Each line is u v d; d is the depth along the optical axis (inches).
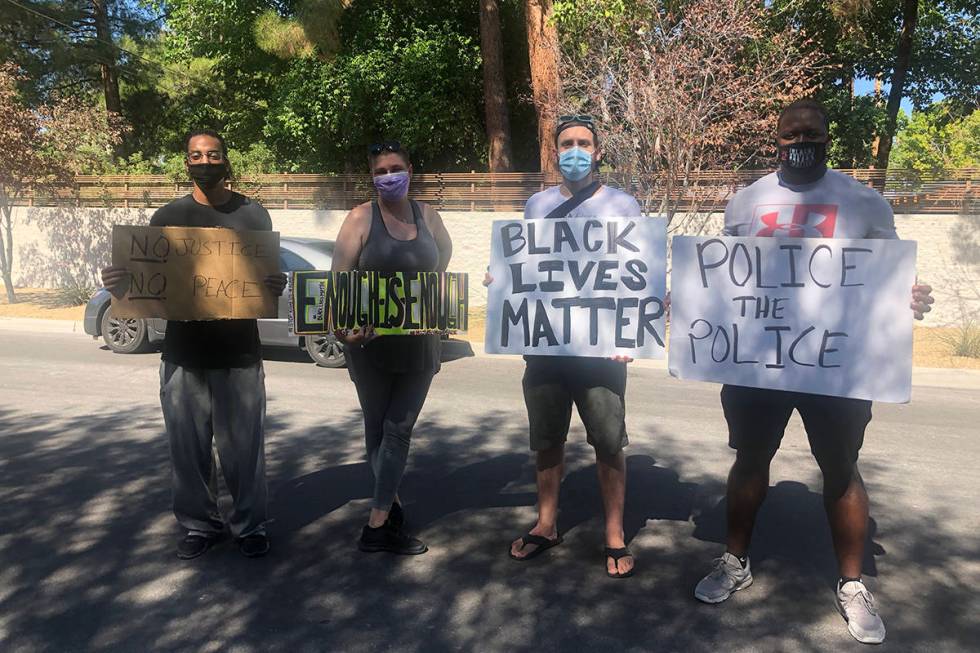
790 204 131.1
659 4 516.7
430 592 140.3
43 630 126.3
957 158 828.0
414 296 148.9
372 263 151.3
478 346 426.6
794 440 243.4
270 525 170.9
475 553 157.1
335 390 314.5
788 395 132.2
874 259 125.7
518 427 257.6
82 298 598.5
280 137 896.3
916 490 198.8
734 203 138.9
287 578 145.3
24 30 957.8
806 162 128.1
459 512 180.1
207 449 154.6
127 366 362.3
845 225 128.6
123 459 216.1
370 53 788.0
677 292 137.3
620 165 522.6
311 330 148.0
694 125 497.4
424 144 860.6
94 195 706.2
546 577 146.6
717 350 135.0
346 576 146.3
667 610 134.3
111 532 165.8
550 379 149.4
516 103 907.4
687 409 288.2
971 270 508.1
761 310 132.0
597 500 187.5
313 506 182.2
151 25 1034.1
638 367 390.0
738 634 126.4
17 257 729.0
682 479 204.1
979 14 871.1
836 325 128.0
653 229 142.0
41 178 629.3
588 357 146.9
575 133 146.4
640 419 270.5
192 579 144.6
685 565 152.0
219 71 1009.5
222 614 132.0
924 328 510.3
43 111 621.9
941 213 515.5
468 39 822.5
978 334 434.9
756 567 151.4
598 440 147.3
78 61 992.9
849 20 691.4
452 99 832.9
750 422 134.6
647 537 165.6
